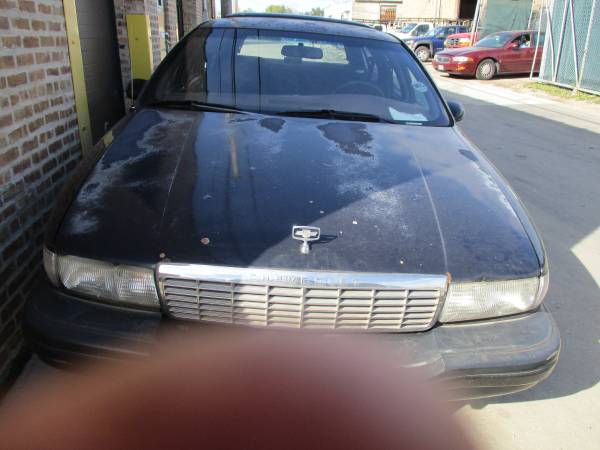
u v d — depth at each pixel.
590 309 3.28
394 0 41.91
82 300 1.85
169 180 2.11
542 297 1.98
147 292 1.80
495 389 1.90
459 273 1.84
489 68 15.83
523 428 2.27
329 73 3.19
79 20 4.49
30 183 2.70
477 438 2.18
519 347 1.88
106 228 1.87
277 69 3.16
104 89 5.29
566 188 5.68
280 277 1.73
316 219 1.93
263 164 2.26
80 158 3.53
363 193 2.11
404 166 2.38
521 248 1.97
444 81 15.38
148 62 5.83
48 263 1.87
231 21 3.53
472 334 1.89
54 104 3.08
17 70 2.58
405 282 1.78
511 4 21.48
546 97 12.72
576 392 2.52
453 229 1.98
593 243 4.30
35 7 2.81
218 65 3.15
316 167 2.27
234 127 2.63
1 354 2.26
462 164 2.51
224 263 1.75
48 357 1.82
